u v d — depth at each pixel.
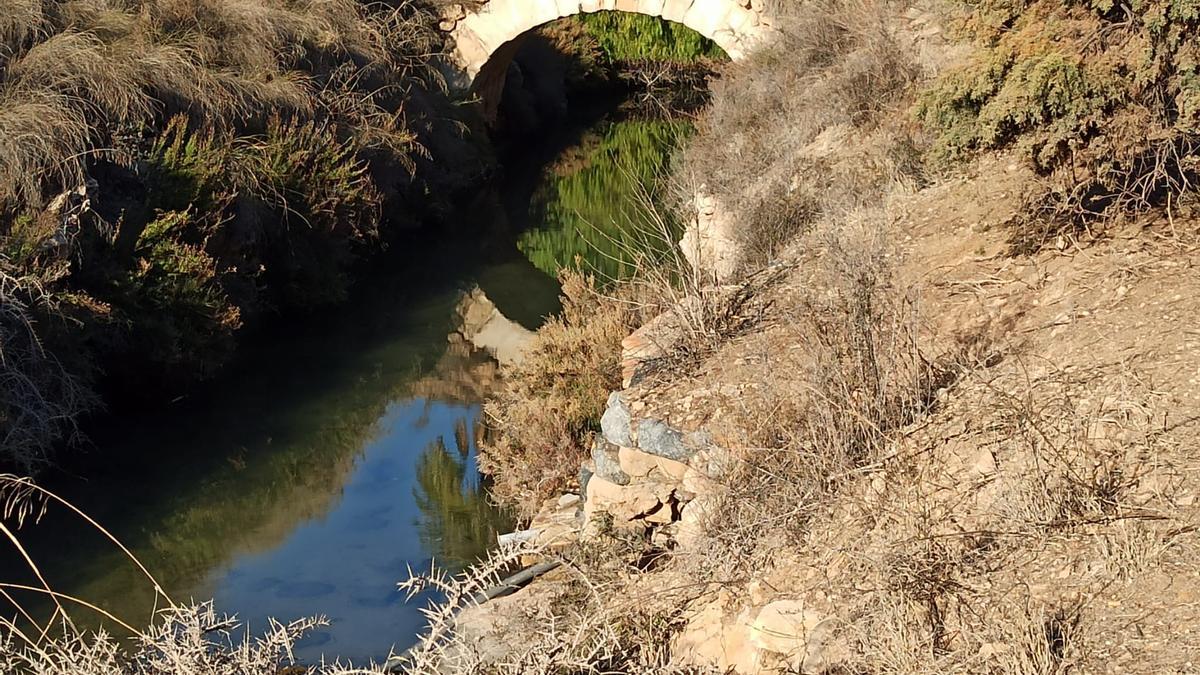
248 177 14.65
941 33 12.70
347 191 16.39
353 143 17.22
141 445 11.61
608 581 6.97
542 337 11.84
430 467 11.05
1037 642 4.95
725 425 7.51
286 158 15.49
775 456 6.96
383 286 17.14
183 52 14.80
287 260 15.25
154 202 13.11
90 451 11.38
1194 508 5.46
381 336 15.03
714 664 5.94
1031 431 6.17
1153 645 4.88
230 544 9.73
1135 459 5.86
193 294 12.66
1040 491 5.78
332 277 15.91
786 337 8.27
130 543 9.76
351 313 15.88
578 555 7.35
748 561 6.53
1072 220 8.08
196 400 12.70
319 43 17.75
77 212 11.89
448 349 14.59
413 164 18.62
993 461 6.20
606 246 19.12
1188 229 7.64
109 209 12.57
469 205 21.69
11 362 10.48
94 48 13.56
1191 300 6.89
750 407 7.49
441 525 9.75
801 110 14.15
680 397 7.97
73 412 11.08
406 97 19.59
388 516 10.12
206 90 14.77
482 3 22.97
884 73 12.94
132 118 13.62
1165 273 7.26
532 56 29.89
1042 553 5.55
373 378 13.62
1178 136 7.52
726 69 20.50
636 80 32.62
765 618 5.91
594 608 6.55
